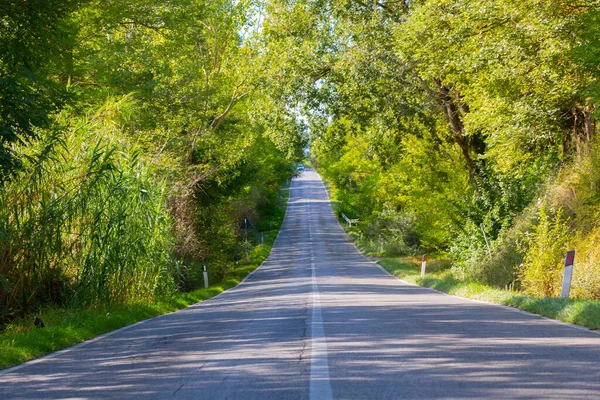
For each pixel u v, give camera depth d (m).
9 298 13.70
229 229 41.06
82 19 21.61
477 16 18.95
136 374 6.73
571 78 19.61
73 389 6.07
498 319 10.91
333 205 114.81
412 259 43.69
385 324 10.30
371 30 27.94
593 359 6.58
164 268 18.88
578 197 20.25
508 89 21.09
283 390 5.50
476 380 5.64
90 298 14.83
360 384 5.62
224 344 8.76
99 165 15.80
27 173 14.65
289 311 13.66
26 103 12.43
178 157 29.44
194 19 26.11
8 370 7.60
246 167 39.34
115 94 23.89
